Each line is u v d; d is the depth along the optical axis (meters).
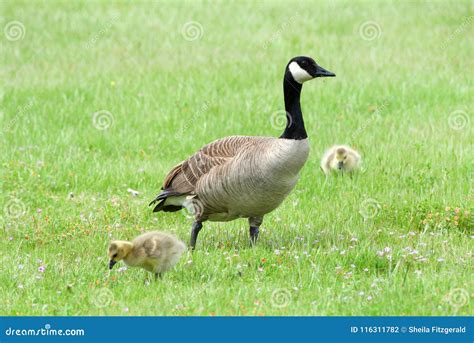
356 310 9.92
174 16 31.83
